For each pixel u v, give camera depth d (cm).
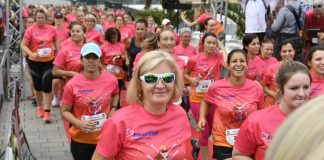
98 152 284
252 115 307
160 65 280
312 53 470
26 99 983
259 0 947
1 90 902
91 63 443
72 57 661
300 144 93
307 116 96
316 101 98
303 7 990
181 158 291
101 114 452
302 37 857
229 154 458
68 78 672
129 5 3819
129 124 280
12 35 1055
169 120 290
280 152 96
